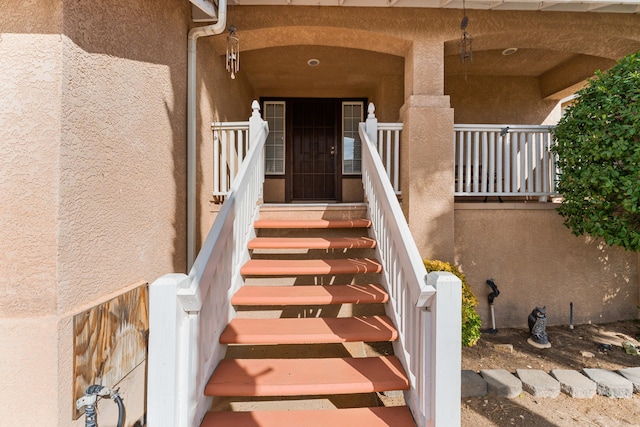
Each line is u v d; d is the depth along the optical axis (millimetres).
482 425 2498
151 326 1528
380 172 3023
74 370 1753
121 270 2221
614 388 2850
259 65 5582
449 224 3889
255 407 2424
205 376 1908
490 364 3305
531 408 2703
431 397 1678
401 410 1938
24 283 1683
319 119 7039
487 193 4180
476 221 4152
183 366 1628
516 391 2836
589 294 4230
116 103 2172
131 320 2273
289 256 3381
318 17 3824
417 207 3877
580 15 3967
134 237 2379
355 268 2826
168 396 1524
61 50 1705
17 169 1690
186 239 3254
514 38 4086
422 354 1757
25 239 1691
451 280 1624
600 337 3891
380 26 3861
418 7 3846
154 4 2660
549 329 4082
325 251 3398
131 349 2266
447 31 3916
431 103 3889
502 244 4168
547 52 5305
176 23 3049
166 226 2861
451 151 3895
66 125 1739
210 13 3143
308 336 2229
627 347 3570
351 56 5227
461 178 4133
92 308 1890
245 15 3807
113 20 2137
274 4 3729
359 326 2387
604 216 3430
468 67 5871
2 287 1689
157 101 2709
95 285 1966
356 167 7004
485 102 6301
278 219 3801
